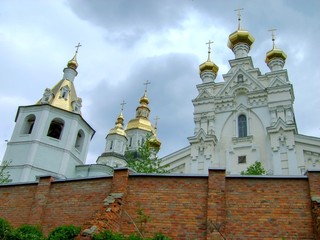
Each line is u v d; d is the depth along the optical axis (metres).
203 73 46.94
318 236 13.96
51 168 36.38
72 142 38.75
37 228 16.48
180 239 15.24
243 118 40.88
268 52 45.59
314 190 15.45
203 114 41.84
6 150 36.91
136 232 15.59
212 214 15.25
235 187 16.16
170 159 40.00
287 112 38.50
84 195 17.34
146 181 16.86
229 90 42.66
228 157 38.31
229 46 49.28
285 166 34.84
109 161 56.59
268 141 37.47
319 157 34.75
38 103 40.25
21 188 18.86
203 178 16.58
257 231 15.04
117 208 15.80
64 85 43.56
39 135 37.19
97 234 13.82
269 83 41.12
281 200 15.61
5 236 14.94
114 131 61.56
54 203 17.67
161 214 15.94
